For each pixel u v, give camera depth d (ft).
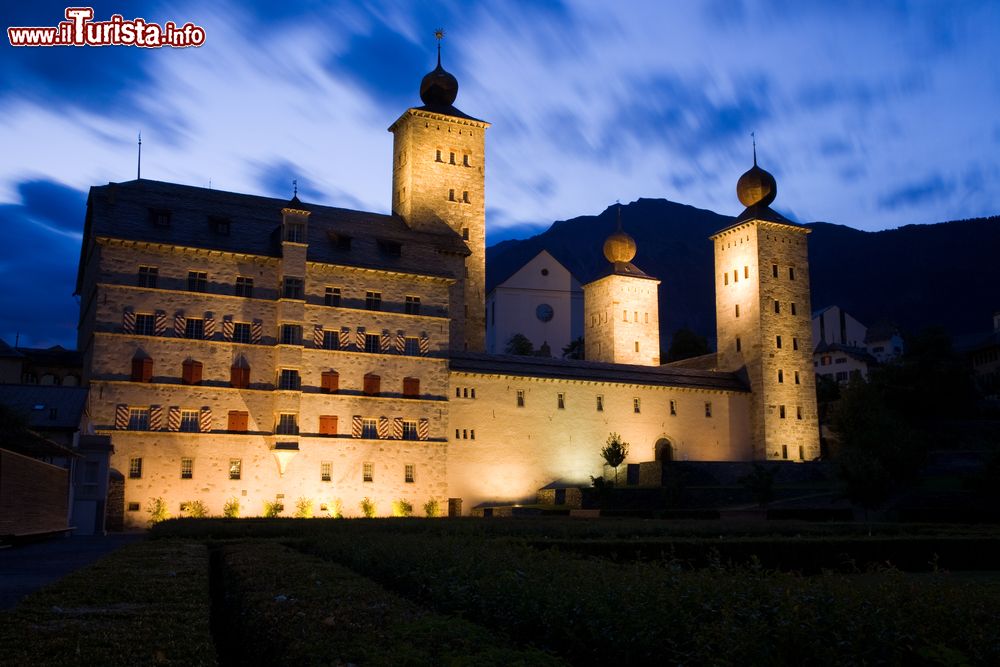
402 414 247.29
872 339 549.95
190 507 217.97
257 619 39.22
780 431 311.47
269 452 229.45
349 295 247.29
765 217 327.26
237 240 238.27
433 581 50.98
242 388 229.45
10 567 86.12
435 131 309.42
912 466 225.56
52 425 164.25
